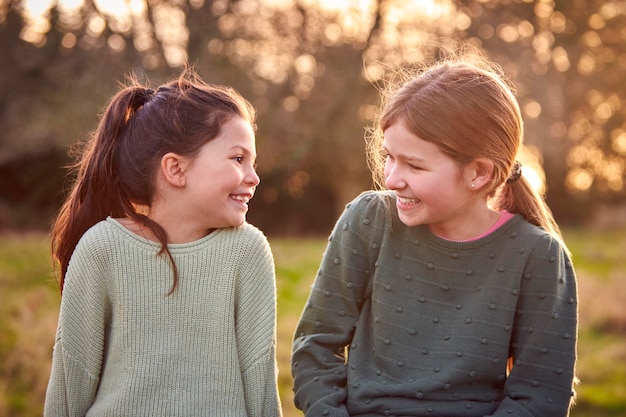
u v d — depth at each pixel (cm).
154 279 177
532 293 179
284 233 1614
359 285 193
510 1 1562
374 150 202
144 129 179
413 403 178
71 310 176
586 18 1658
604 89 1691
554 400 177
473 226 183
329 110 1502
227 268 182
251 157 182
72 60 1336
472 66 179
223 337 181
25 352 511
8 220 1389
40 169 1456
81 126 1340
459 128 169
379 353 186
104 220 181
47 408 179
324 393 184
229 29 1423
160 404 174
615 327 659
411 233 186
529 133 1591
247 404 185
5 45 1332
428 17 1453
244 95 1430
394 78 201
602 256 1060
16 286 738
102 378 179
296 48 1466
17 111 1362
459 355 178
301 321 198
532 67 1570
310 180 1636
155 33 1339
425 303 184
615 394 479
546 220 189
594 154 1767
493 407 179
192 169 176
